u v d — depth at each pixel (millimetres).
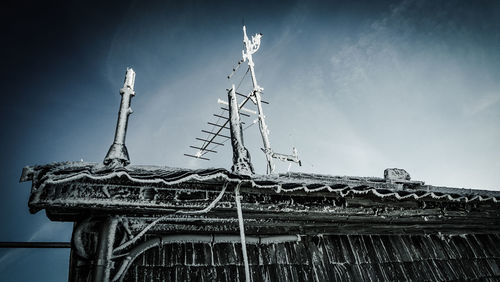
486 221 5449
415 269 4941
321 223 4453
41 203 2729
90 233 3332
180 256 3785
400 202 4395
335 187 3729
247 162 4273
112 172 2783
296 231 4535
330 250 4648
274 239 4359
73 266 3293
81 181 2838
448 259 5316
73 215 3279
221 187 3449
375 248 4961
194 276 3684
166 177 3021
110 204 3059
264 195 3719
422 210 4656
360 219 4488
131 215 3475
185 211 3430
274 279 4043
